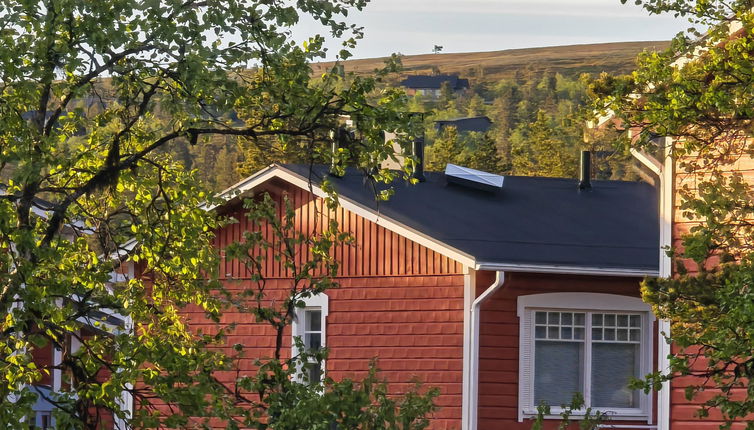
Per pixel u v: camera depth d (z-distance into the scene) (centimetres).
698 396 4131
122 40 3170
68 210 3638
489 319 5203
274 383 3083
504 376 5200
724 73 2881
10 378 3141
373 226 5488
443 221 5566
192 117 3672
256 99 3484
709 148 3058
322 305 5519
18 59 3130
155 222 3591
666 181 4250
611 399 5256
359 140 3450
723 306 2769
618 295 5284
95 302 3634
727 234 2992
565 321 5272
